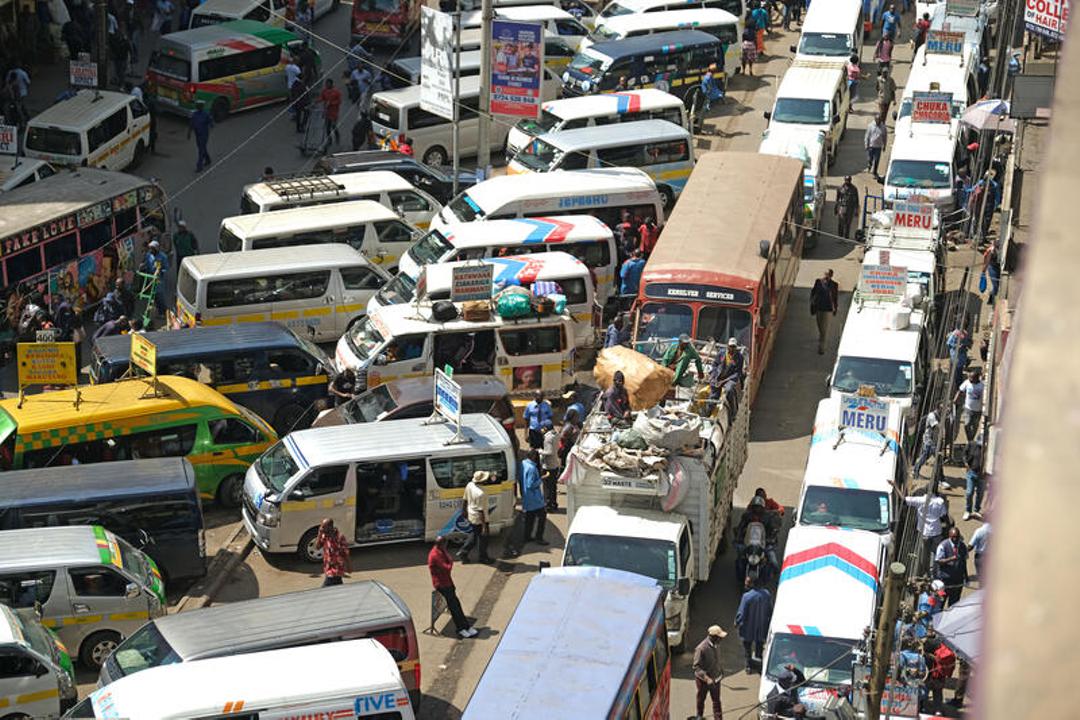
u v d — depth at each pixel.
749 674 22.44
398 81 48.00
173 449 27.00
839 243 41.12
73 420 26.16
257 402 29.91
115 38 49.19
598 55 47.72
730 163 36.59
